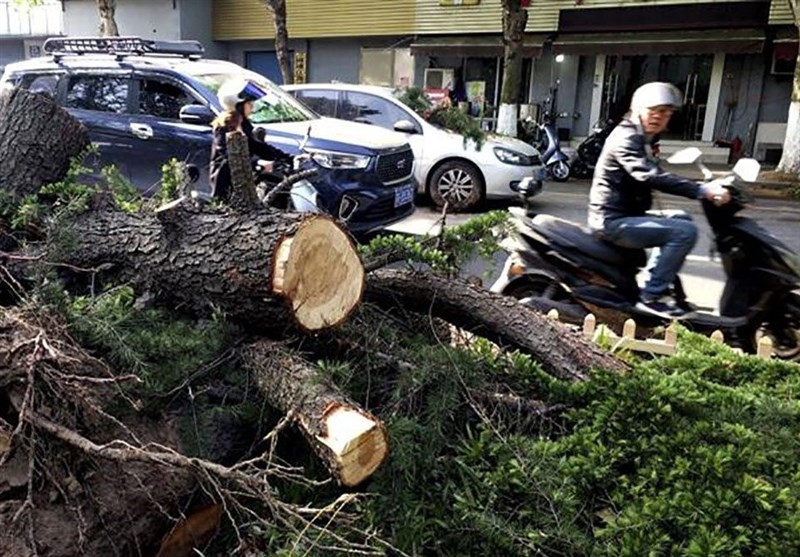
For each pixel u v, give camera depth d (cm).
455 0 1494
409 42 1570
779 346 358
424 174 848
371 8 1595
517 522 194
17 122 313
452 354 246
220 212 244
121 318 224
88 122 615
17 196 302
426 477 209
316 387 204
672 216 368
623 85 1408
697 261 596
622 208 369
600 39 1341
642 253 377
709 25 1264
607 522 190
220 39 1795
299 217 226
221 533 218
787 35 1198
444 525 194
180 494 209
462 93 1543
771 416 242
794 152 1078
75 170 302
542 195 991
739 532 179
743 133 1323
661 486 199
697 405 236
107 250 256
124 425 195
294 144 564
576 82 1436
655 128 357
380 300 281
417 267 294
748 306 360
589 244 376
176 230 242
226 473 180
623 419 221
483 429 221
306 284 221
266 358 225
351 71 1673
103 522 193
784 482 200
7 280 249
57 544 183
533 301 389
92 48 669
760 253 352
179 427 218
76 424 199
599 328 342
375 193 577
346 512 202
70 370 204
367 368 240
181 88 598
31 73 654
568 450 213
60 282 236
